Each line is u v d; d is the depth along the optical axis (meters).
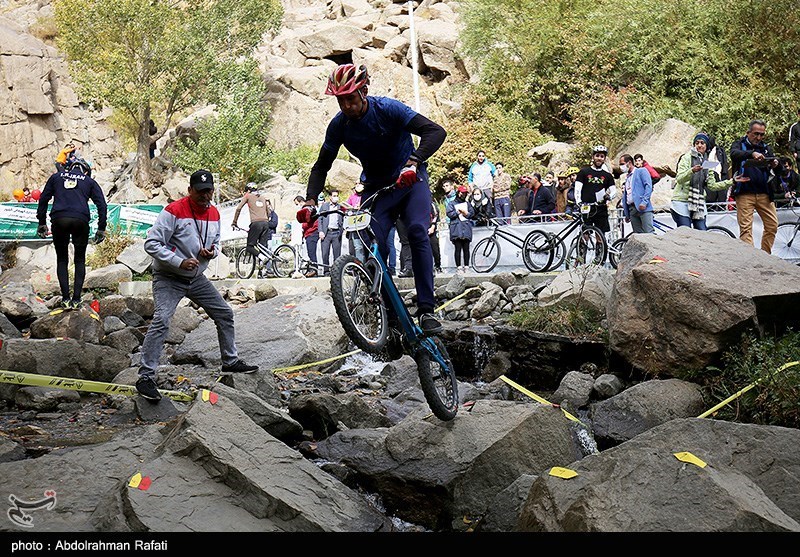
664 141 18.58
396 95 27.22
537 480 4.09
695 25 20.06
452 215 13.69
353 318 4.71
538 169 21.44
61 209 9.47
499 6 24.34
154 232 6.15
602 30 21.48
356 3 33.97
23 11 35.81
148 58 27.45
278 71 29.28
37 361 6.95
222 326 6.82
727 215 11.91
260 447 4.61
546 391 7.87
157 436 4.97
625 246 7.75
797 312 6.71
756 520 3.51
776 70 18.89
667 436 4.55
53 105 31.44
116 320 10.33
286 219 22.44
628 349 7.02
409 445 5.25
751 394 6.10
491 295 10.27
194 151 25.94
